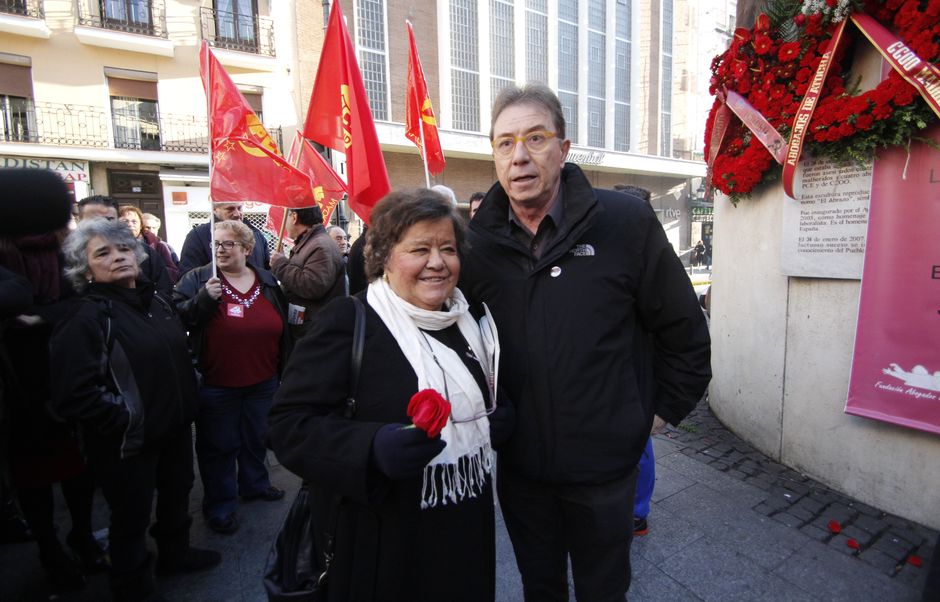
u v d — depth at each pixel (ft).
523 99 5.12
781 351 11.10
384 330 4.53
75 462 7.77
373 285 4.83
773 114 9.74
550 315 5.23
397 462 3.83
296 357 4.48
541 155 5.05
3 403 7.04
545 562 5.71
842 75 9.03
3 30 37.99
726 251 13.25
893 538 8.61
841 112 8.46
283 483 11.28
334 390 4.37
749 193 11.41
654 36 72.74
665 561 8.18
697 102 80.48
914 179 8.24
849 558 8.17
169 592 7.78
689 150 80.18
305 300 11.44
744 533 8.85
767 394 11.58
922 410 8.54
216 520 9.27
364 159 9.83
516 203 5.34
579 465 5.19
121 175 43.42
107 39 40.70
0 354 7.19
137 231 14.98
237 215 13.10
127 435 6.80
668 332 5.69
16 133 39.45
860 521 9.11
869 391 9.16
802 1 8.95
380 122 49.21
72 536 8.18
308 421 4.26
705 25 79.92
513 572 8.17
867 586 7.57
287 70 47.88
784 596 7.41
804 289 10.41
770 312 11.34
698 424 13.57
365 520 4.42
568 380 5.16
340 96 10.23
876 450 9.41
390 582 4.39
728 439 12.60
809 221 9.86
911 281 8.45
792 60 9.35
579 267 5.24
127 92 42.91
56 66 40.11
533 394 5.28
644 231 5.41
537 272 5.25
